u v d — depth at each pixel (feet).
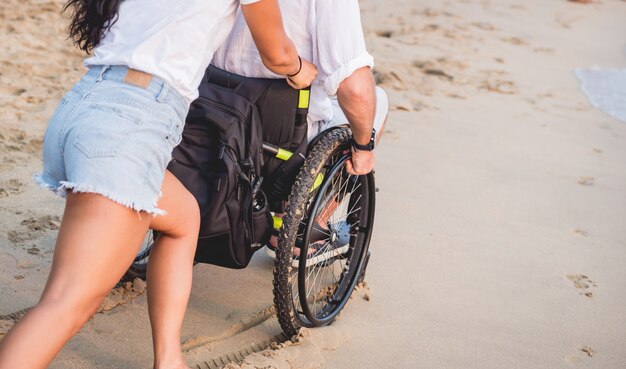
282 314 8.84
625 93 24.38
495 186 15.42
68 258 6.17
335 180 9.58
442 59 24.84
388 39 26.91
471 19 32.60
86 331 8.98
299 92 8.48
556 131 19.57
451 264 11.97
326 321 9.61
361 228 10.33
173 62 6.75
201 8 6.81
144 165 6.42
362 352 9.36
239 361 8.80
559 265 12.37
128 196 6.24
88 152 6.27
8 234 10.96
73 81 17.67
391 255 11.98
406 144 17.17
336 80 8.13
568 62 27.89
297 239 9.10
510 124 19.66
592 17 38.17
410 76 22.57
